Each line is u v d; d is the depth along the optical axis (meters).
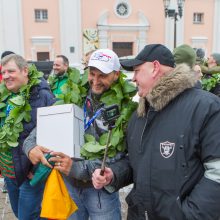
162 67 1.90
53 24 25.53
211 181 1.69
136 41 27.20
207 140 1.73
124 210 3.92
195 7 27.59
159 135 1.83
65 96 2.49
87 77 2.54
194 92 1.84
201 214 1.68
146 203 1.87
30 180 2.71
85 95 2.51
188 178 1.76
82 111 2.45
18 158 2.66
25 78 2.79
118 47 27.12
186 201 1.75
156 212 1.85
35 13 25.23
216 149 1.71
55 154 2.12
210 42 28.31
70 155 2.15
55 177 2.27
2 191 4.49
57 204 2.25
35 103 2.71
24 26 25.06
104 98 2.33
